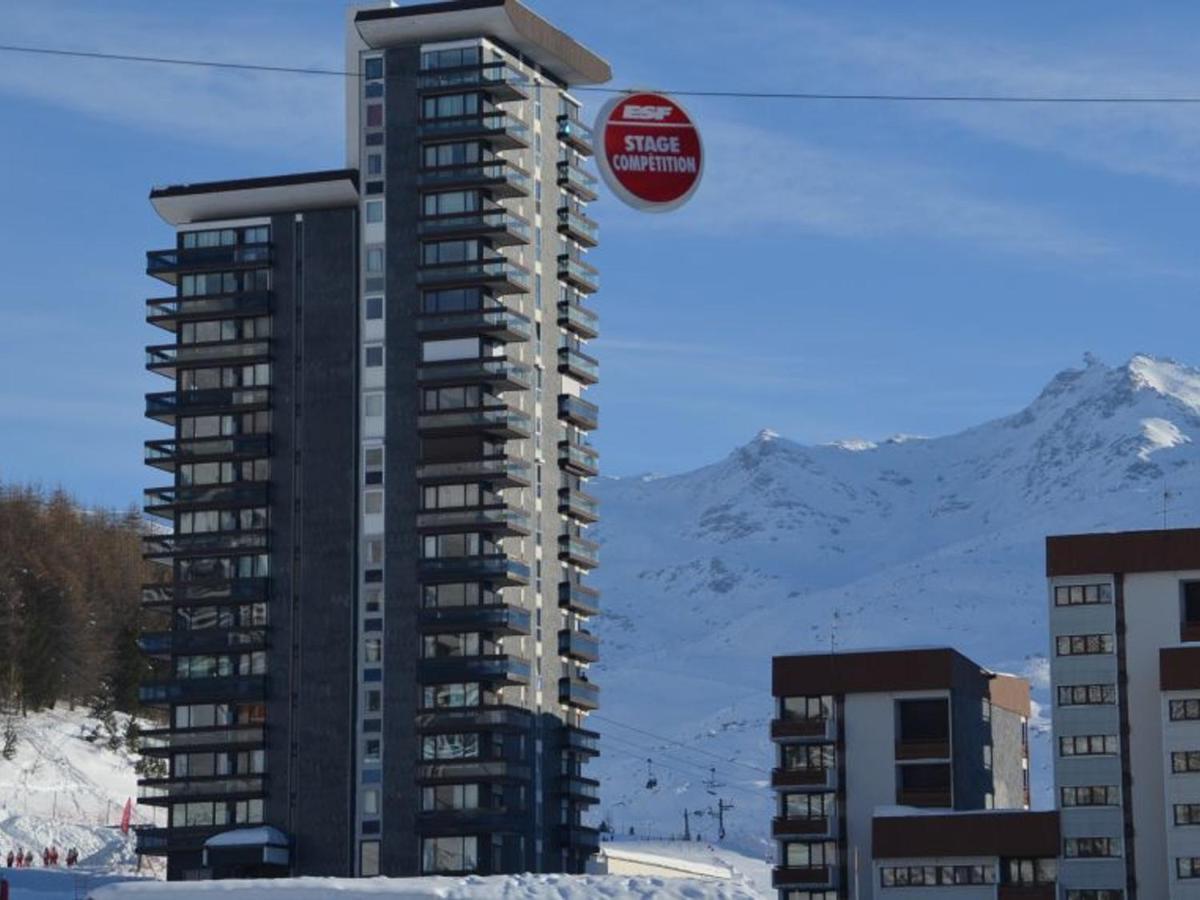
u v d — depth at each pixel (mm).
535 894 104812
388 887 105125
